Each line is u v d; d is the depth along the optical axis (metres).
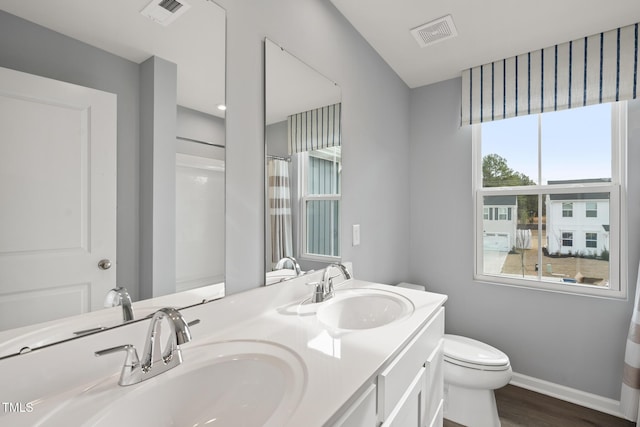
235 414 0.73
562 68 1.95
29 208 0.64
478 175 2.39
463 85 2.30
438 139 2.49
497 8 1.61
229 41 1.08
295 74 1.37
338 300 1.34
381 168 2.12
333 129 1.62
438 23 1.74
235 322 1.05
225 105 1.07
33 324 0.64
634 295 1.82
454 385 1.78
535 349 2.11
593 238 1.99
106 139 0.77
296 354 0.82
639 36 1.74
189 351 0.84
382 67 2.12
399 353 0.91
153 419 0.66
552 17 1.68
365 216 1.92
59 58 0.69
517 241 2.24
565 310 2.02
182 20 0.94
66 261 0.69
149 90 0.86
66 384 0.66
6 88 0.61
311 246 1.46
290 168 1.35
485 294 2.30
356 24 1.76
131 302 0.81
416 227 2.60
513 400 1.99
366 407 0.73
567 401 1.98
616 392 1.86
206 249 1.01
